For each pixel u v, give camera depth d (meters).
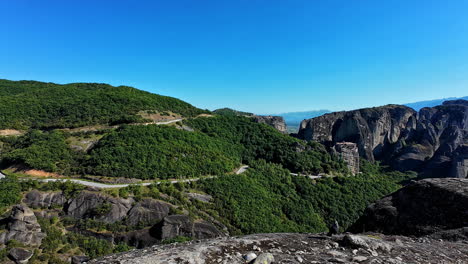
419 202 17.78
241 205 48.84
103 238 36.91
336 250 10.73
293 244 11.51
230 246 10.66
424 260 10.23
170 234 38.44
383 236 14.63
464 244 13.13
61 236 35.06
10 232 31.78
